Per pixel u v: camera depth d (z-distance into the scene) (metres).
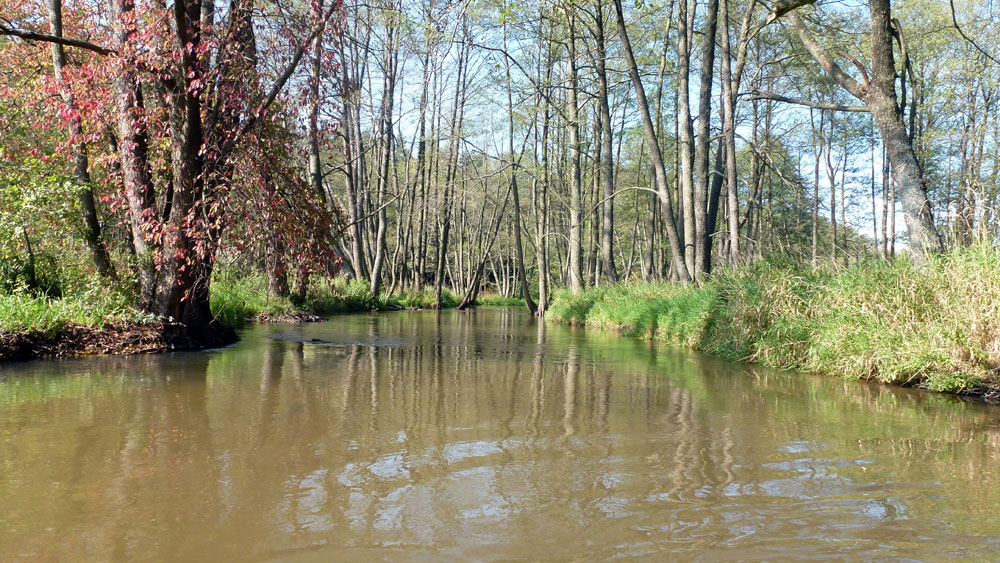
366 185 30.83
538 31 18.80
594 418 4.97
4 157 9.27
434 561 2.32
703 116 15.45
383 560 2.32
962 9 21.16
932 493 3.19
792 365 8.55
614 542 2.52
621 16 13.91
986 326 6.71
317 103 8.97
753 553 2.42
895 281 7.92
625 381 7.08
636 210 37.34
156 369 7.04
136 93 8.70
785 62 20.81
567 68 24.33
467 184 33.47
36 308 8.01
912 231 8.84
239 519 2.72
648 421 4.91
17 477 3.25
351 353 9.41
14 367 6.99
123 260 9.62
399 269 34.12
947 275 7.53
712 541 2.54
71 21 10.22
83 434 4.12
